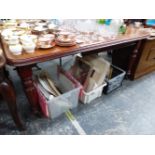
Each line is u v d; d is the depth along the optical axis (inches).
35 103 54.1
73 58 81.0
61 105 55.1
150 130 55.4
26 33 50.5
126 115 61.0
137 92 73.8
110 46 56.4
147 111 63.5
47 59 41.5
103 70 60.6
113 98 69.1
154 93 73.9
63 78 63.7
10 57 37.9
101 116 59.8
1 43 44.4
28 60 38.5
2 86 38.9
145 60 77.8
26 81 45.5
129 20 76.2
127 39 57.7
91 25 61.8
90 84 61.8
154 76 87.5
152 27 79.5
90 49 48.7
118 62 83.5
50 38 46.5
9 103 43.3
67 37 47.5
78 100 64.3
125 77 81.3
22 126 51.3
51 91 56.9
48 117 57.2
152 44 72.8
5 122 54.9
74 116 59.1
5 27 55.7
